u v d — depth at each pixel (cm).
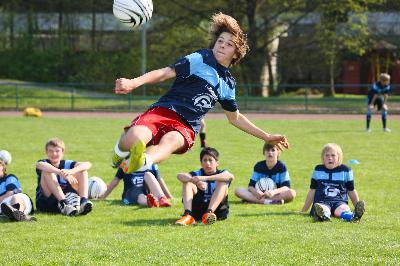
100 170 4334
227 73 1742
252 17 12812
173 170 4322
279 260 2028
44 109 10519
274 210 2950
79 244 2261
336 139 6338
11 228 2538
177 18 13262
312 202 2845
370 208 2986
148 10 1728
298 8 13075
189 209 2647
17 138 6400
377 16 14825
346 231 2452
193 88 1683
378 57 14888
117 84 1470
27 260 2039
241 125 1856
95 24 15088
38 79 15000
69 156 5041
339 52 14275
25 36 15188
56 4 15162
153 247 2205
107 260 2039
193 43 13625
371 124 8094
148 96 10931
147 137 1564
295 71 14912
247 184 3822
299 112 10100
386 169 4394
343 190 2795
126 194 3134
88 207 2809
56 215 2822
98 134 6812
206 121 8550
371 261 2019
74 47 15250
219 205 2691
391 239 2311
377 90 7100
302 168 4450
